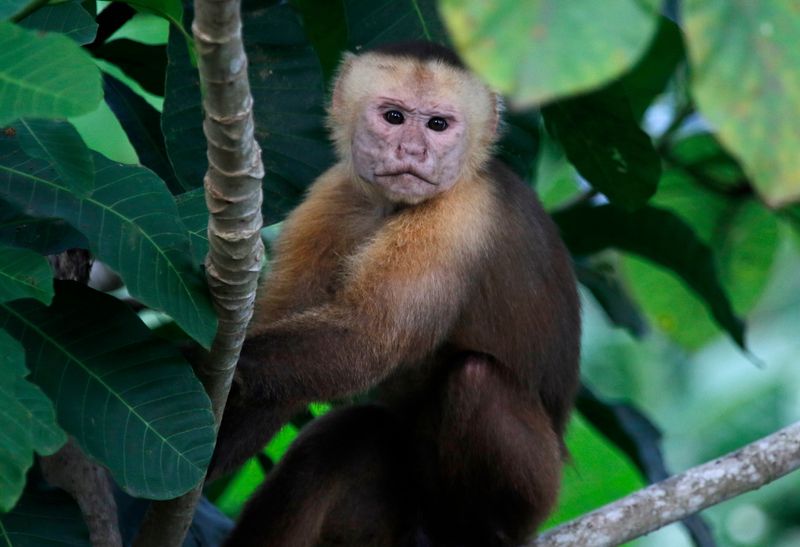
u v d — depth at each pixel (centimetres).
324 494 1017
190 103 907
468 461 1012
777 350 1909
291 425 1230
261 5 966
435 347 952
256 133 958
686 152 1336
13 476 573
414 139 970
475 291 998
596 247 1270
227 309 693
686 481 979
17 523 698
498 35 371
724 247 1412
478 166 1018
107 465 669
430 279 946
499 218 1002
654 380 1848
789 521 1869
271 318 1031
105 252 683
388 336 920
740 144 361
